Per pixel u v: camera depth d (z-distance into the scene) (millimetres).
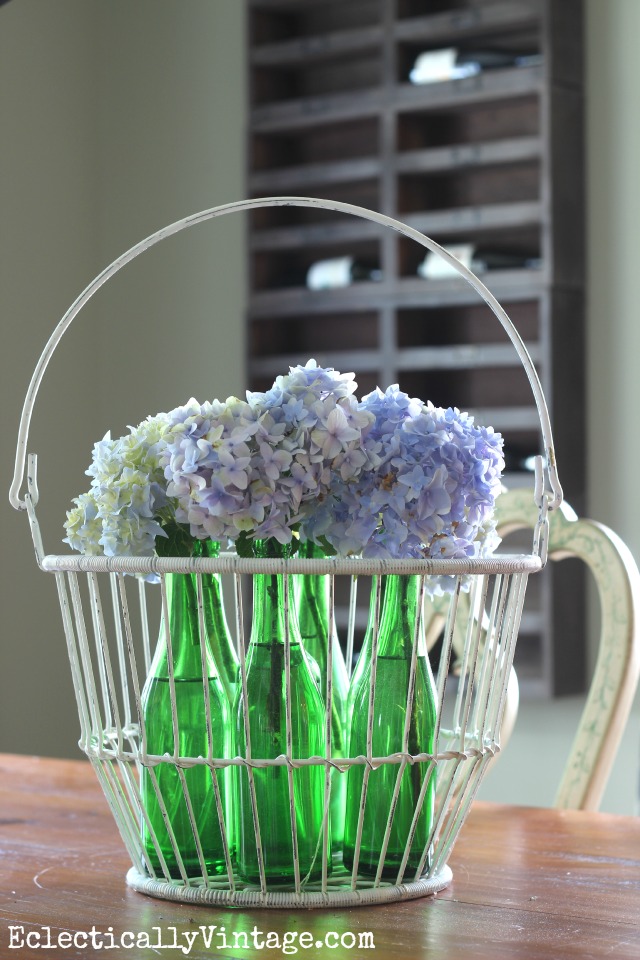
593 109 3064
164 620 853
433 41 3232
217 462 826
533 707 3105
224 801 920
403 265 3219
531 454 3119
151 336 3660
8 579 3277
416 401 889
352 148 3449
